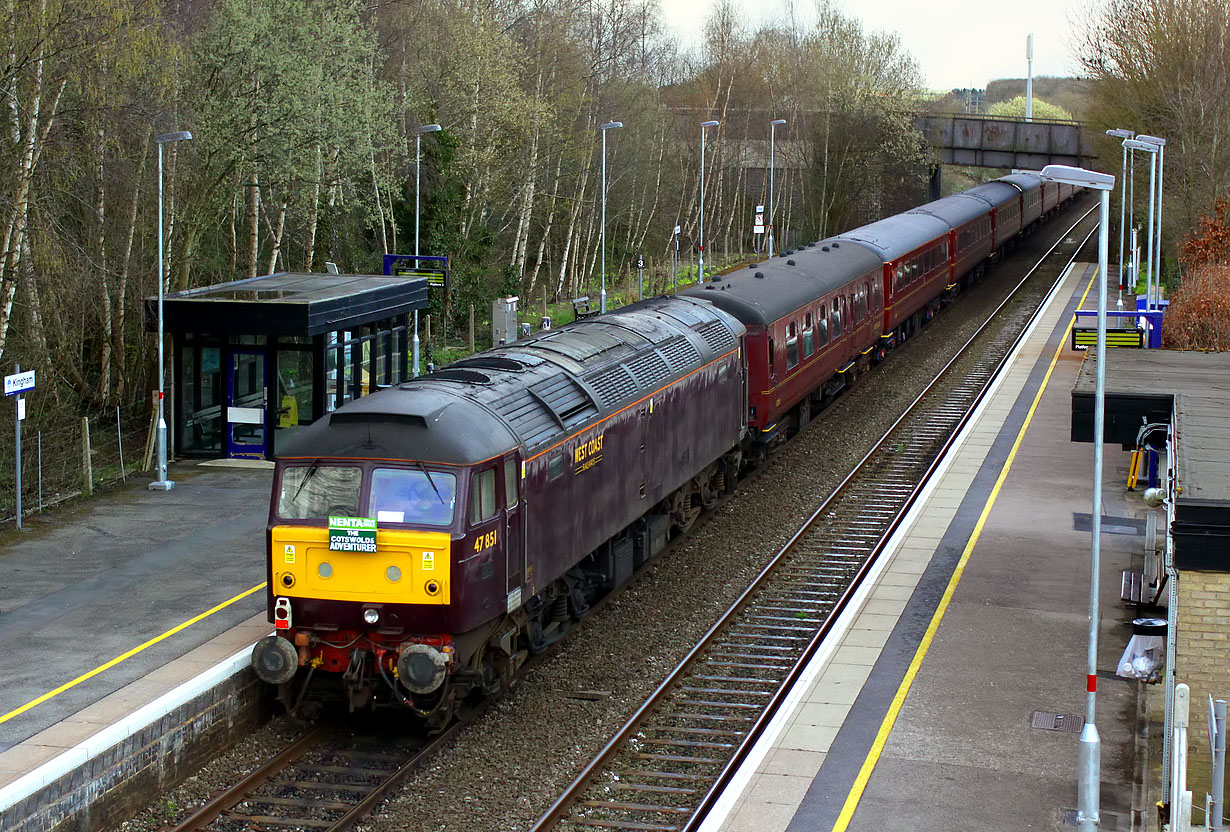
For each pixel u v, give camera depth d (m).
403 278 28.72
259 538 18.84
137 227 31.59
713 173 72.38
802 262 31.02
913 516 21.09
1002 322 43.75
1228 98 48.16
